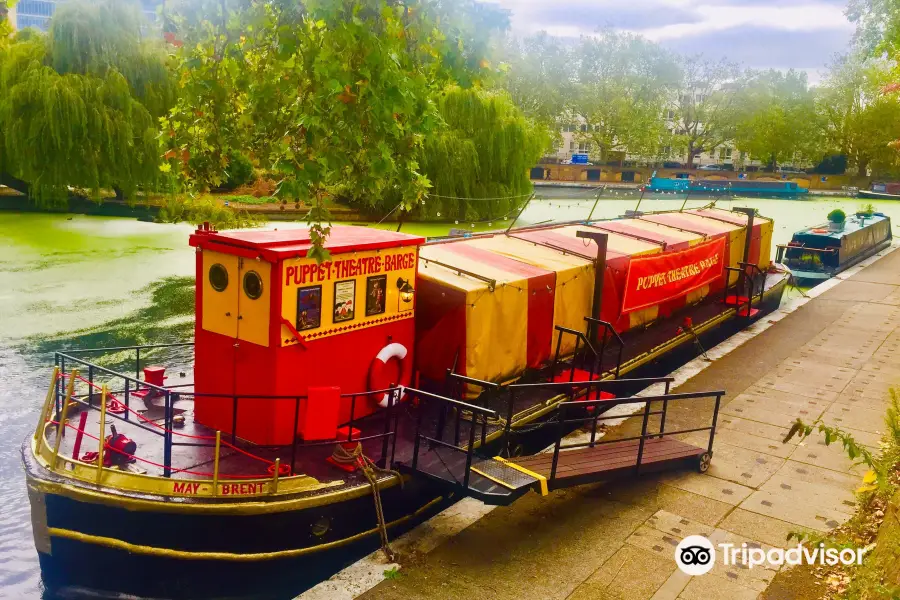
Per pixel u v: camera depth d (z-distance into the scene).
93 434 9.27
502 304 11.19
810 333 19.59
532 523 9.43
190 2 9.50
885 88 19.70
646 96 84.19
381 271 10.04
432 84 9.29
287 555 8.20
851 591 7.07
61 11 32.31
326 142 7.82
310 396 8.37
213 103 9.52
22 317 19.42
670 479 10.78
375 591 7.93
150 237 30.80
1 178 35.31
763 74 83.50
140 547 7.88
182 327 19.25
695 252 17.16
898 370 16.45
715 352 17.67
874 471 7.86
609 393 13.05
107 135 32.09
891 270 30.12
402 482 9.00
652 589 8.11
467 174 38.78
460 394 10.69
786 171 96.12
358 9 7.60
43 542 8.14
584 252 14.13
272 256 8.63
